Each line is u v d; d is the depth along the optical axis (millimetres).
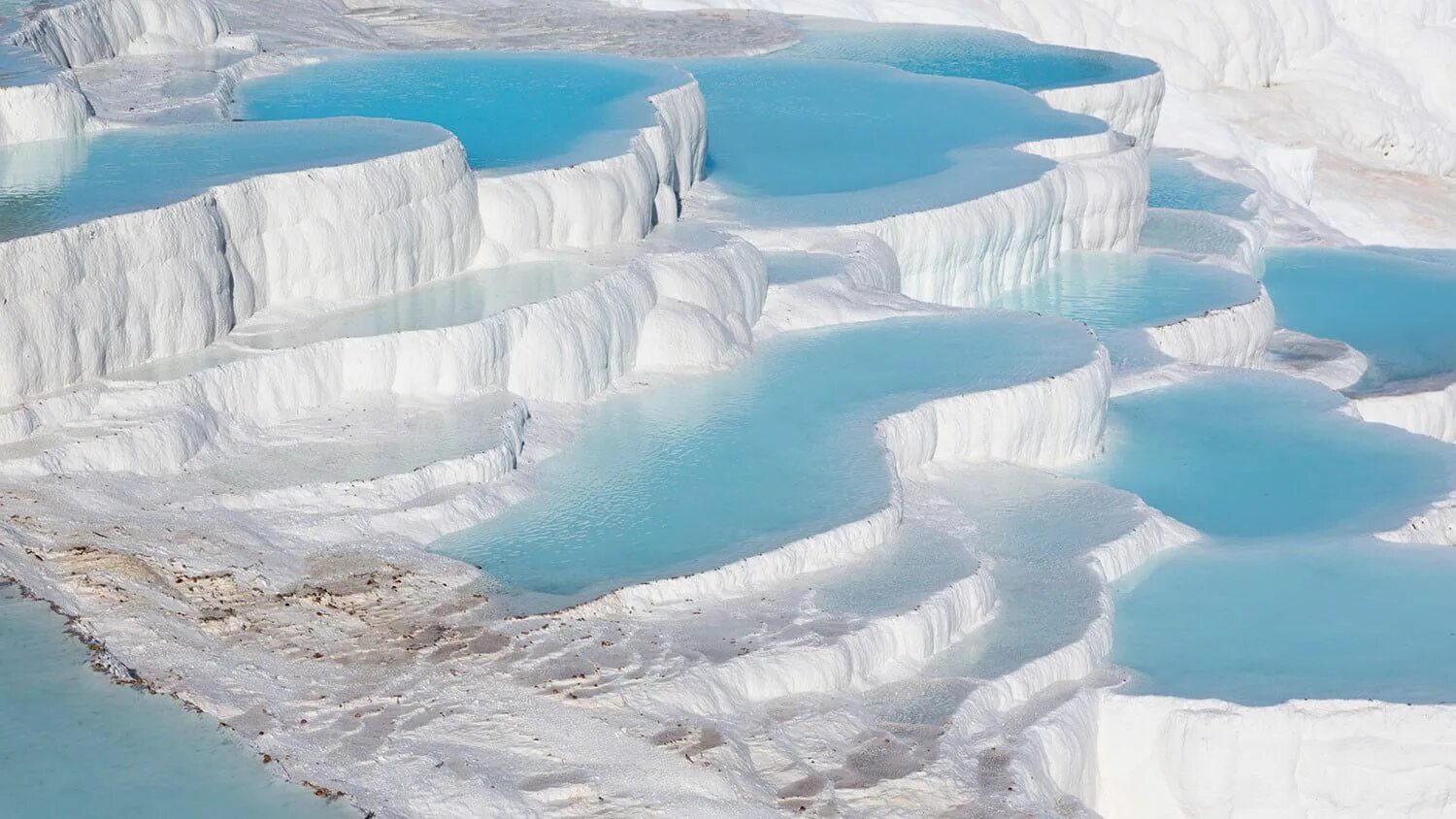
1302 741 39938
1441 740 39438
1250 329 68000
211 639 35281
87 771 30797
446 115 64438
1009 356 55875
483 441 45125
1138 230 78438
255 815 30031
